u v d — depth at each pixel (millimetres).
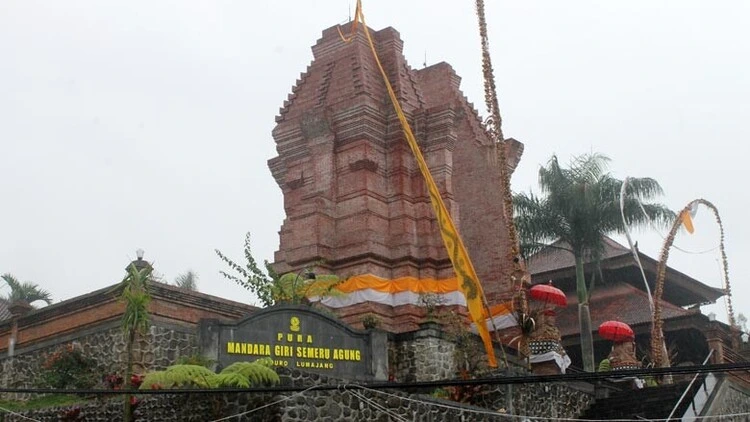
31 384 24266
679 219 32562
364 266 31109
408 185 32875
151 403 19375
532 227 34562
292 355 20812
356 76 33281
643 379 29844
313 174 33500
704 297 46688
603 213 34688
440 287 31422
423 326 24734
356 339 21938
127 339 20516
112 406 20250
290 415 17688
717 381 25094
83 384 22422
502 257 34062
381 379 21875
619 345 30891
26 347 24906
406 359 24750
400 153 32969
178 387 18047
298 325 21125
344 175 32969
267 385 18328
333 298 31016
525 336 25734
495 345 27672
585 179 34969
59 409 21078
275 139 34781
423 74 37594
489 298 33531
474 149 36125
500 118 27438
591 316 41688
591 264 41312
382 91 33875
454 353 25047
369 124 32812
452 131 33250
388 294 31156
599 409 25844
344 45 34375
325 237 31969
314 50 35312
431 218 32500
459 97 36906
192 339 22688
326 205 32375
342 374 21359
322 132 33250
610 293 42844
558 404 25422
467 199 35719
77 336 23594
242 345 20219
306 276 28500
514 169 36375
